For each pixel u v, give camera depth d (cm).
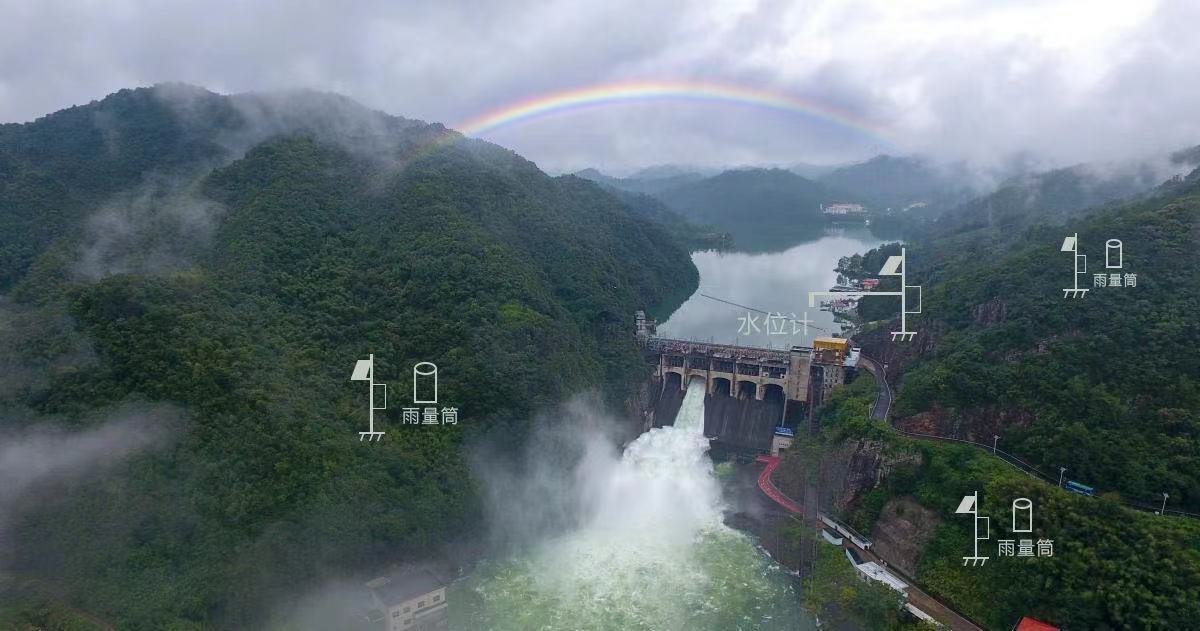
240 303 11331
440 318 12750
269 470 8994
